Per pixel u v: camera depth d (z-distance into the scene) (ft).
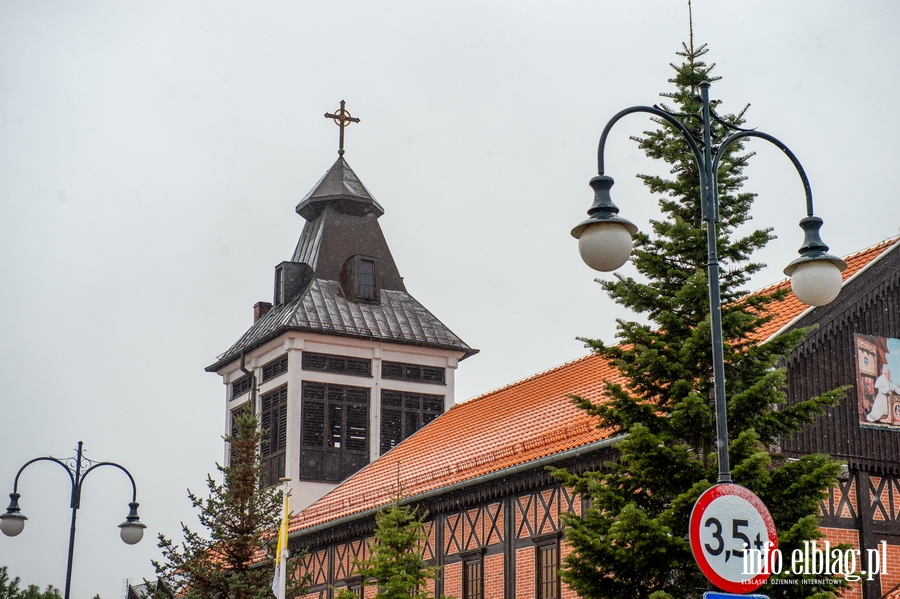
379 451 289.33
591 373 208.74
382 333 294.25
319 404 286.46
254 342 296.51
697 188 112.06
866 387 152.25
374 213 314.35
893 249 159.53
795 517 101.04
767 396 103.55
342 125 320.91
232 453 307.58
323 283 300.81
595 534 103.55
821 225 81.92
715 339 80.33
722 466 77.97
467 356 307.99
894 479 150.92
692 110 111.65
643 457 102.89
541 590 166.61
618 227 76.02
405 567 158.81
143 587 275.18
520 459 176.65
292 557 216.74
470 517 185.16
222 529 208.95
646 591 103.24
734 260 110.52
